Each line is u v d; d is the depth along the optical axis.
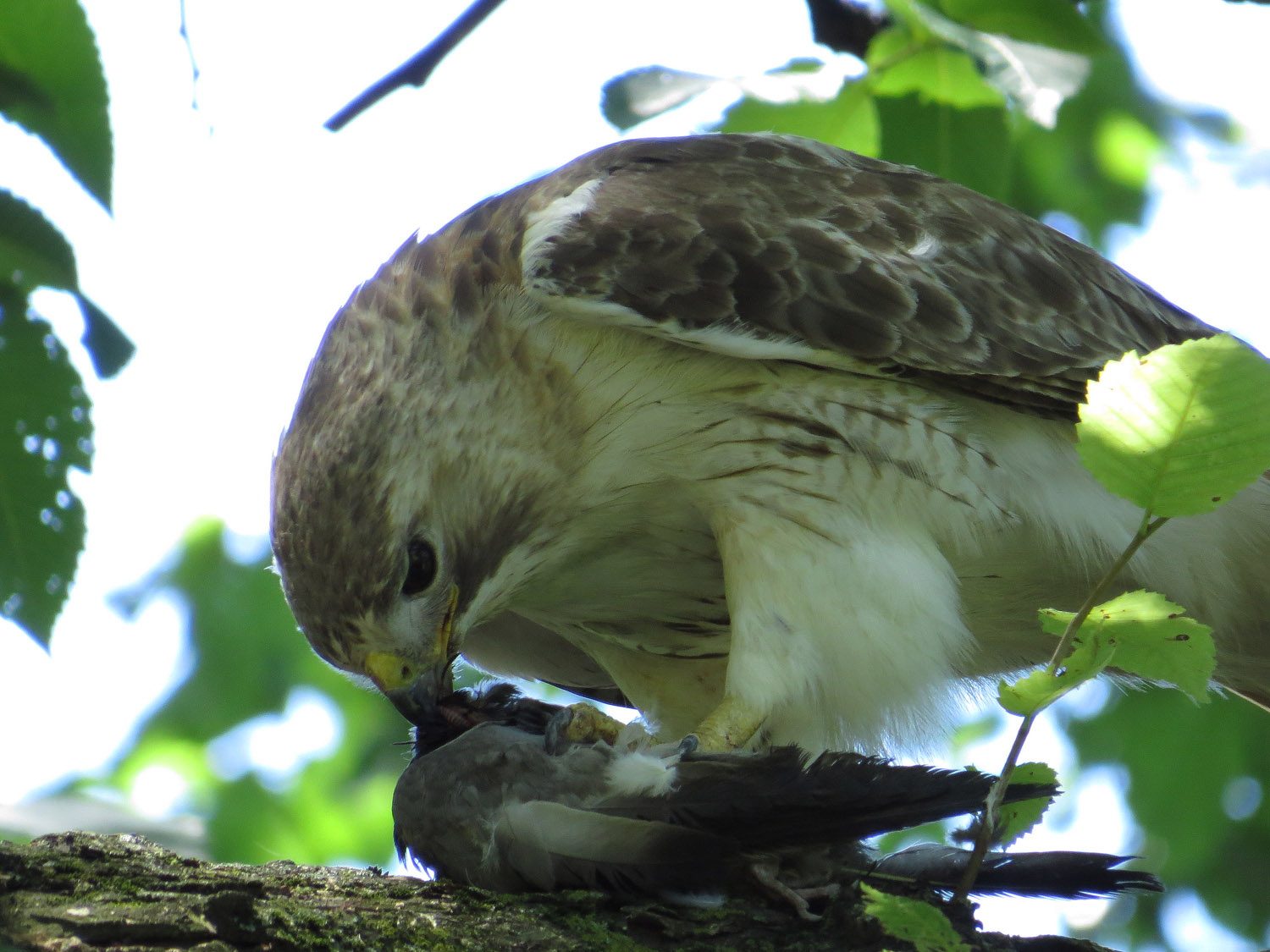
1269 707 10.05
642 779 6.40
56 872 5.18
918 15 9.10
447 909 5.72
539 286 8.05
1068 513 8.09
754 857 6.13
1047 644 9.20
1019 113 13.26
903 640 7.75
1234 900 14.14
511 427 8.24
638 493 8.30
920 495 8.00
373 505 8.03
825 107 9.72
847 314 8.07
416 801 6.61
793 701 7.70
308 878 5.84
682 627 9.10
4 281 8.07
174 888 5.16
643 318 7.95
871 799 6.08
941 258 8.52
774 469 8.00
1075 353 8.52
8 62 7.94
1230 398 5.12
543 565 8.64
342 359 8.42
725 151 9.07
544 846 6.14
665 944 5.84
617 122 8.65
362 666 8.20
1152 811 13.95
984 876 6.58
